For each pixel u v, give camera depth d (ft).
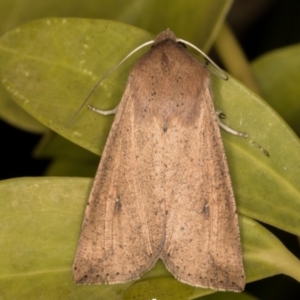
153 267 0.43
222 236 0.43
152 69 0.44
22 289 0.42
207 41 0.45
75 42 0.44
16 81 0.43
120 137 0.44
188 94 0.43
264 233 0.42
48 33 0.44
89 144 0.43
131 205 0.43
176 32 0.46
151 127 0.44
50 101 0.43
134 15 0.46
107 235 0.43
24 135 0.51
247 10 0.51
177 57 0.44
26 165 0.51
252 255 0.42
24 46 0.44
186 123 0.43
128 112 0.44
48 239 0.42
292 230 0.42
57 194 0.42
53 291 0.42
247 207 0.43
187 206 0.43
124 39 0.44
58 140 0.47
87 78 0.44
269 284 0.48
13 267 0.42
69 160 0.48
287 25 0.51
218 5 0.45
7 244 0.42
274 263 0.42
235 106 0.43
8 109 0.47
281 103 0.47
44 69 0.44
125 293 0.42
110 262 0.43
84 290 0.42
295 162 0.43
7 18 0.47
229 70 0.47
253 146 0.43
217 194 0.43
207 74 0.44
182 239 0.43
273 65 0.47
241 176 0.43
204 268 0.43
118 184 0.43
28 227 0.42
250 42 0.51
